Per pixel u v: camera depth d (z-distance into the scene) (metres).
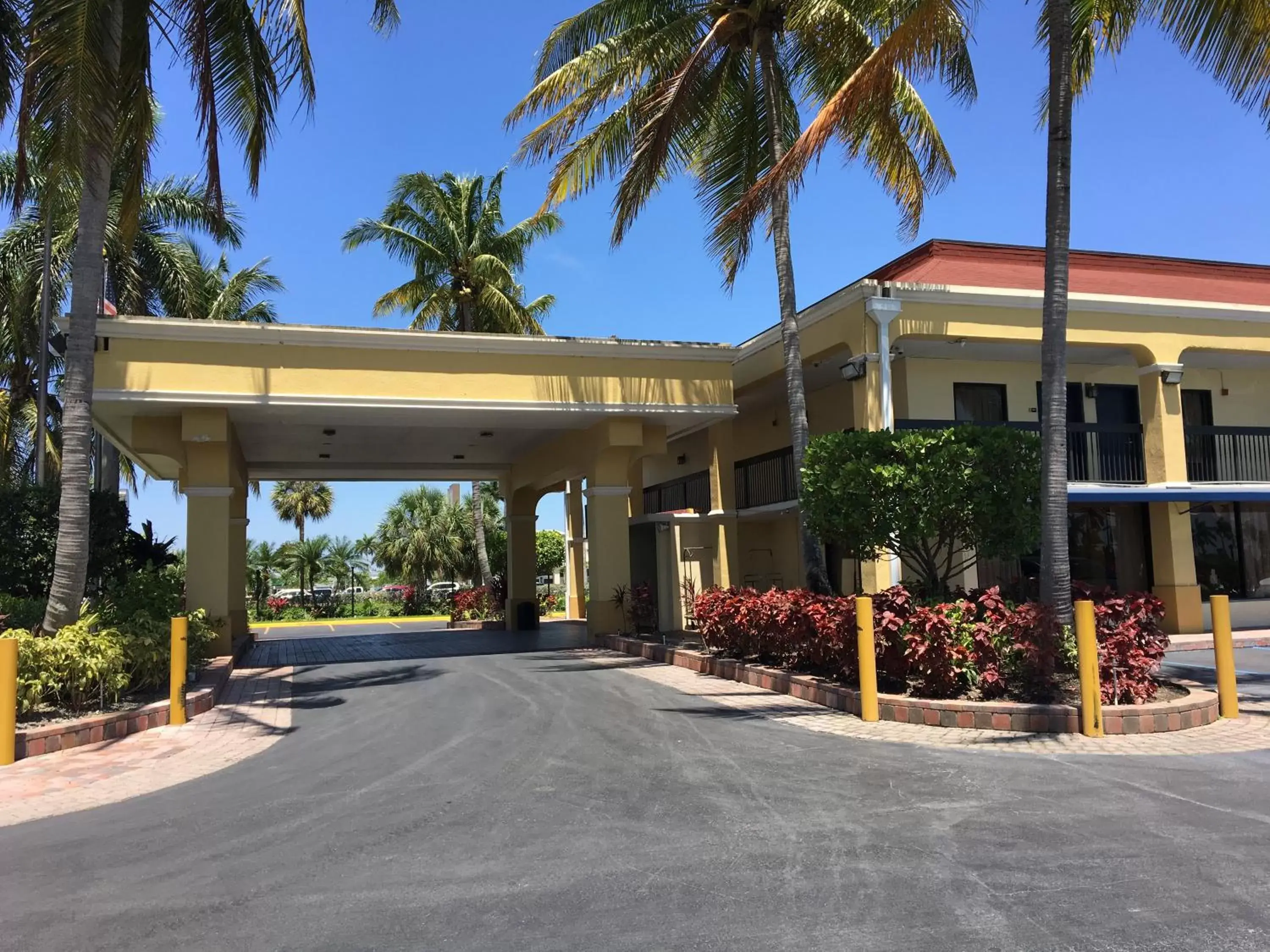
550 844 5.39
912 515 9.96
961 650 9.12
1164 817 5.66
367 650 19.03
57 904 4.62
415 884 4.77
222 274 28.55
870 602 9.28
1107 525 18.30
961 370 17.66
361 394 15.17
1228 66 9.97
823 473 10.83
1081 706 8.37
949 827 5.52
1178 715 8.42
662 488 25.84
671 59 13.83
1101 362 18.47
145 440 15.28
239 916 4.39
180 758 8.31
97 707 9.90
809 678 10.86
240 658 17.38
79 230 10.94
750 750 7.90
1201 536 18.86
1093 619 8.41
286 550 43.44
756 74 14.27
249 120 13.03
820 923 4.13
